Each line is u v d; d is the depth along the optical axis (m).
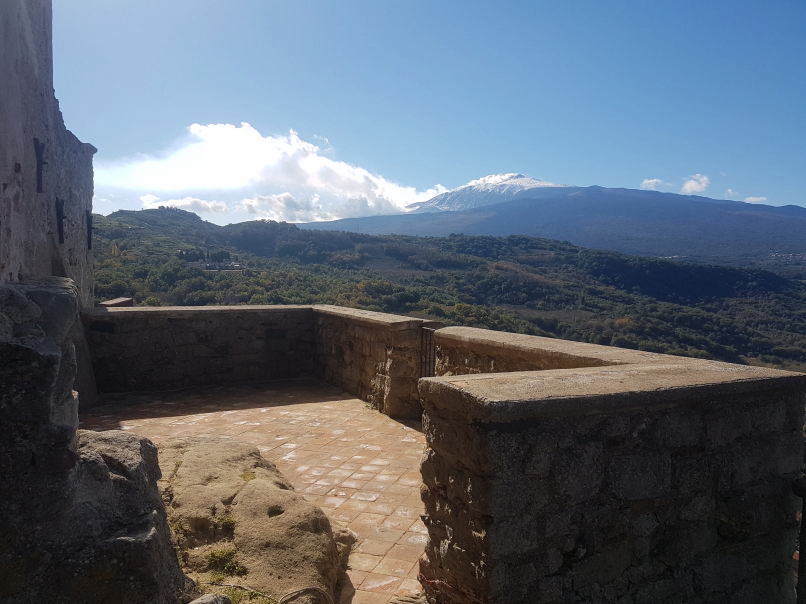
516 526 2.24
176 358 7.46
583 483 2.38
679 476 2.62
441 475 2.51
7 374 1.77
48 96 4.71
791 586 3.00
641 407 2.50
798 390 2.96
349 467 4.73
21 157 2.82
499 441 2.21
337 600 2.84
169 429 5.73
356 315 6.96
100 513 1.94
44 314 1.92
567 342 4.48
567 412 2.29
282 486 3.41
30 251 3.27
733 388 2.70
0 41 2.38
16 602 1.71
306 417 6.22
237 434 5.60
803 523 2.84
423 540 3.50
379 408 6.50
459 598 2.38
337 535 3.41
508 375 2.71
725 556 2.77
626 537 2.49
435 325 6.23
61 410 1.90
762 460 2.87
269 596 2.41
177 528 2.79
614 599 2.47
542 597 2.29
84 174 7.89
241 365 7.84
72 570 1.78
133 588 1.83
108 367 7.15
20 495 1.77
